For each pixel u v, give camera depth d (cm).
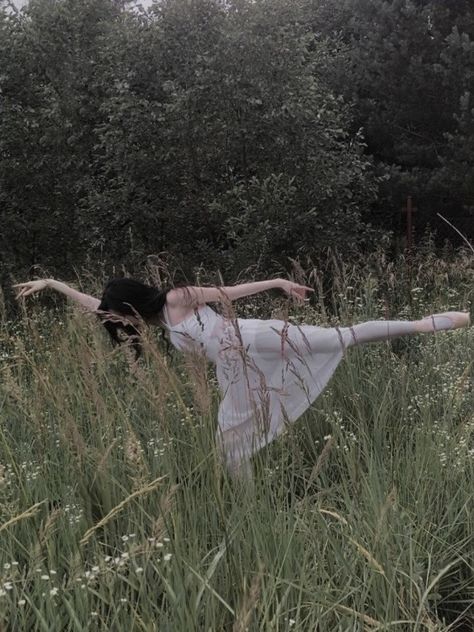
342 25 1325
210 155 823
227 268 795
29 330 529
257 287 416
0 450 363
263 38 769
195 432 324
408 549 281
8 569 241
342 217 867
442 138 1205
